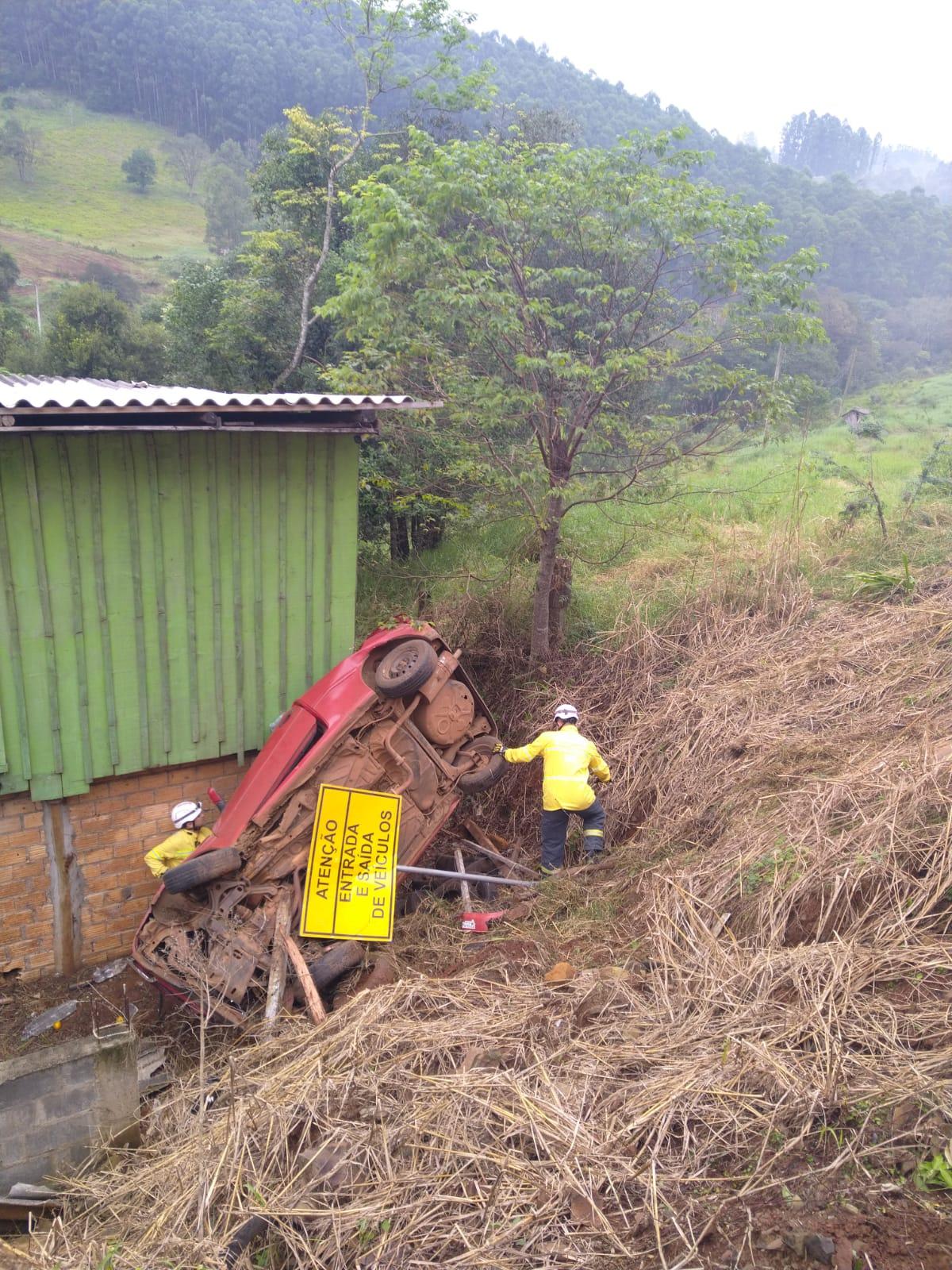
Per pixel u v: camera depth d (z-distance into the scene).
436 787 6.94
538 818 8.28
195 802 7.05
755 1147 3.63
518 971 5.54
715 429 9.16
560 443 9.08
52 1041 6.29
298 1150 4.14
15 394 5.51
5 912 6.70
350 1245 3.60
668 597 10.11
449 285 8.48
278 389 15.59
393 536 13.44
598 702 8.90
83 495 6.24
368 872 6.41
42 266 70.56
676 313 9.30
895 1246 3.06
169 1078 5.66
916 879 4.84
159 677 6.83
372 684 6.62
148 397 5.67
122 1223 4.12
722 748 7.33
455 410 8.70
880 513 10.88
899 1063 3.81
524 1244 3.42
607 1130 3.83
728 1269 3.15
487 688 9.70
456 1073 4.38
